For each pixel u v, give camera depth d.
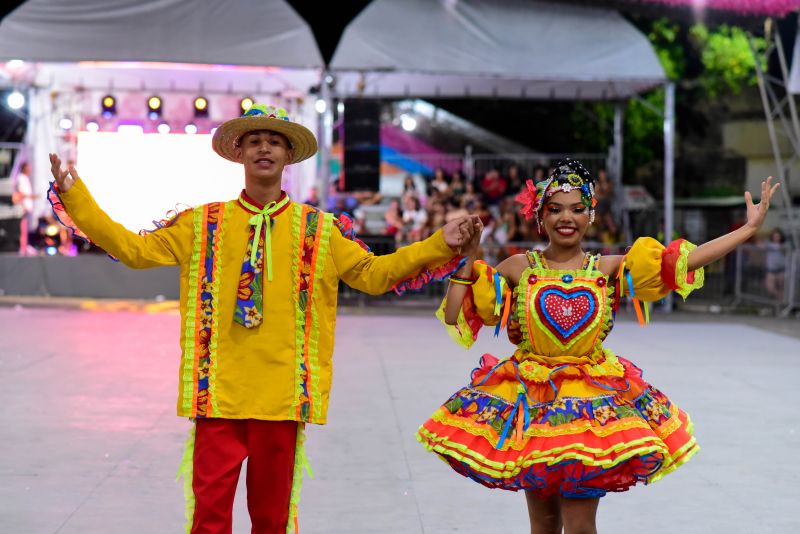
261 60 19.72
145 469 7.36
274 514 4.71
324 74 20.06
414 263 4.63
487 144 30.19
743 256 22.84
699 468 7.60
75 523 6.06
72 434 8.50
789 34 22.34
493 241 22.94
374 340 15.52
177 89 24.84
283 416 4.61
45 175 24.84
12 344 14.39
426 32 20.00
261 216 4.71
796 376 12.20
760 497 6.80
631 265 4.88
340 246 4.77
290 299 4.69
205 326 4.68
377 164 22.75
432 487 6.99
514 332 5.00
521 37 20.23
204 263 4.72
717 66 32.50
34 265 22.39
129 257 4.64
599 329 4.87
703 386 11.38
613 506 6.59
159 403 9.93
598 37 20.55
